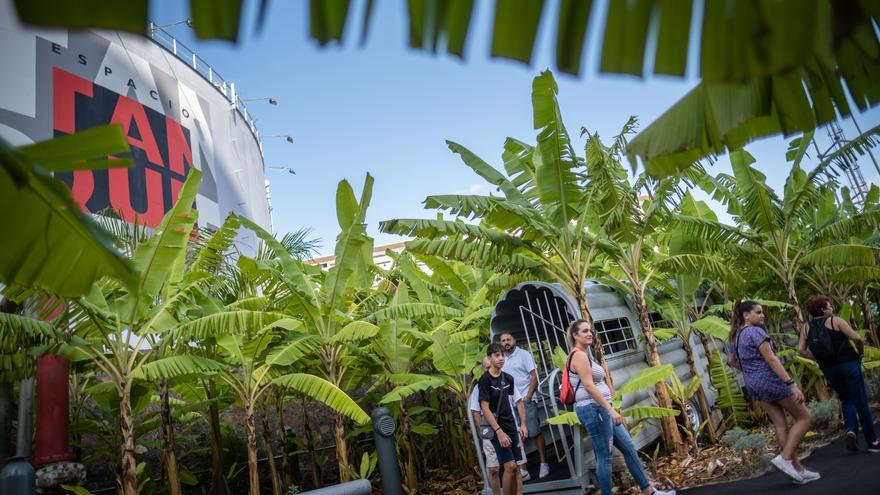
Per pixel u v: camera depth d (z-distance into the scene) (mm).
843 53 915
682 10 621
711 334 9953
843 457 6742
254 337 8375
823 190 9367
